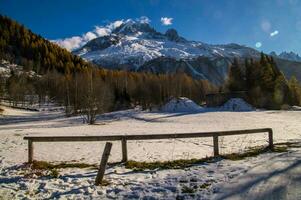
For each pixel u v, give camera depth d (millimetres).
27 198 9375
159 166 13523
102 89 77938
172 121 59562
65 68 193000
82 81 101312
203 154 17828
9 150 21172
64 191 10016
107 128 44312
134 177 11695
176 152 18922
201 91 145250
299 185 9414
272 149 17234
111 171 12789
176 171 12508
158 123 55375
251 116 63125
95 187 10414
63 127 48438
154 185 10469
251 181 10234
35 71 198000
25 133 35688
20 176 12273
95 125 53125
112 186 10508
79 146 23016
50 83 138125
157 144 23781
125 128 43781
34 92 134500
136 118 69938
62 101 119438
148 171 12680
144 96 110812
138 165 13773
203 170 12430
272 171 11453
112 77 139625
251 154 15875
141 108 105688
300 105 105125
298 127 41125
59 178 11820
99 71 158625
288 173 10984
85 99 64125
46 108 116562
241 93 97938
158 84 122000
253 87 105875
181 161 14375
